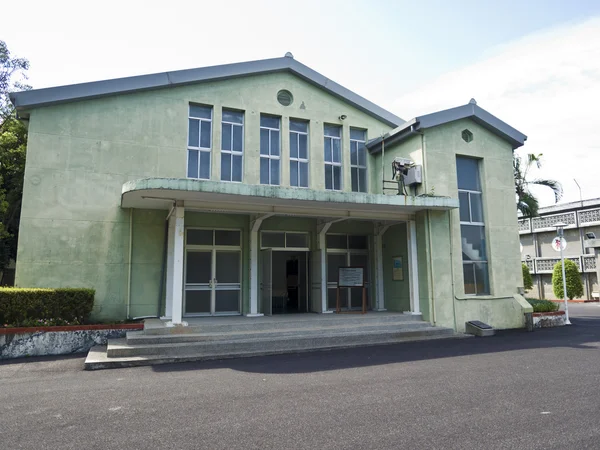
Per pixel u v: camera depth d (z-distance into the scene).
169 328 9.99
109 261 11.48
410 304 13.17
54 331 9.68
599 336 11.65
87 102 11.76
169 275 11.73
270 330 10.95
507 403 5.57
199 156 12.86
